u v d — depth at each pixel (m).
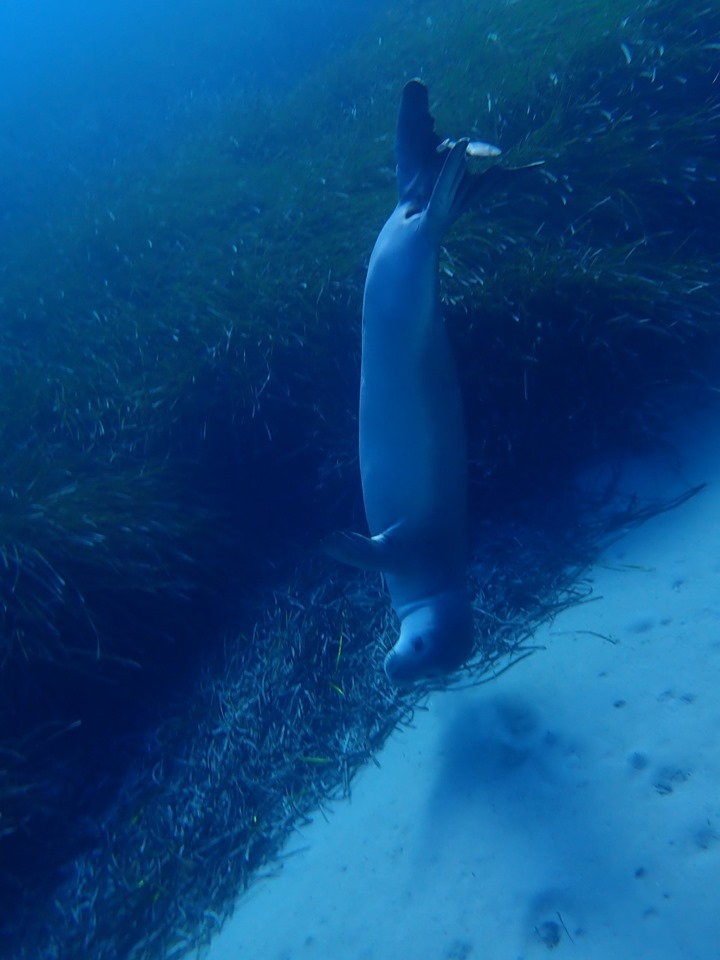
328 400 4.31
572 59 4.77
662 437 3.49
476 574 3.46
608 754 2.23
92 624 3.72
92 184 10.15
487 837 2.24
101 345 5.39
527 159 4.30
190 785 3.39
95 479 4.29
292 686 3.53
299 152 7.23
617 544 3.15
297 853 2.82
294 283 4.59
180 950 2.76
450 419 2.51
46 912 3.15
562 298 3.64
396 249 2.46
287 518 4.44
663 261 3.82
